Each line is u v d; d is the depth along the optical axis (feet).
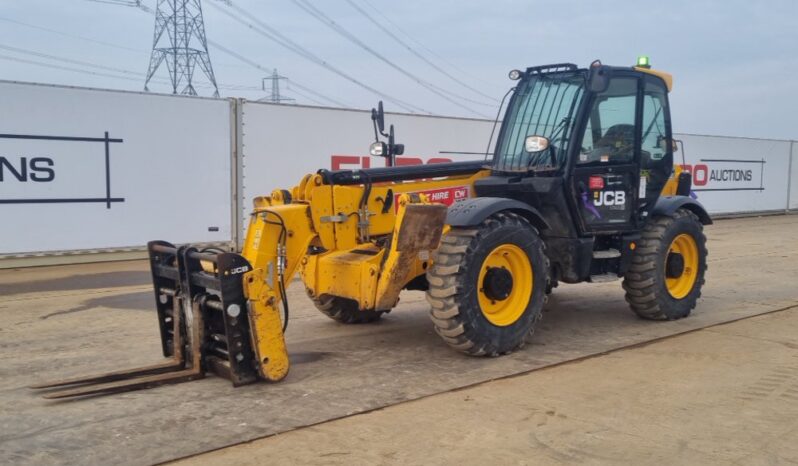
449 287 16.42
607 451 11.76
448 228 17.16
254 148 39.11
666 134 21.75
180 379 15.40
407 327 21.16
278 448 11.82
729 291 27.43
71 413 13.46
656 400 14.32
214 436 12.29
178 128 36.81
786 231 55.36
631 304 21.70
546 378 15.79
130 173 35.68
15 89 32.32
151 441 12.07
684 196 23.13
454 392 14.78
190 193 37.47
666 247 21.24
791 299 25.67
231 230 38.91
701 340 19.35
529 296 17.88
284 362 15.33
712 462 11.35
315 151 41.29
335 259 17.98
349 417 13.29
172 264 16.75
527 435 12.44
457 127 47.52
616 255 20.35
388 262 16.46
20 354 17.98
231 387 15.06
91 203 34.76
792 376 15.97
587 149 19.45
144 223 36.29
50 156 33.47
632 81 20.48
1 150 32.24
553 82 20.25
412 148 45.32
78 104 33.96
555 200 18.81
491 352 17.22
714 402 14.21
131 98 35.35
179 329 16.24
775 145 72.02
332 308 20.70
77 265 34.68
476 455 11.59
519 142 20.40
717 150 65.72
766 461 11.39
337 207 17.51
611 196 20.10
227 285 14.71
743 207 69.46
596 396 14.55
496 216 17.38
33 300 25.73
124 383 14.93
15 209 32.86
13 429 12.66
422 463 11.28
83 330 20.83
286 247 16.30
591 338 19.60
